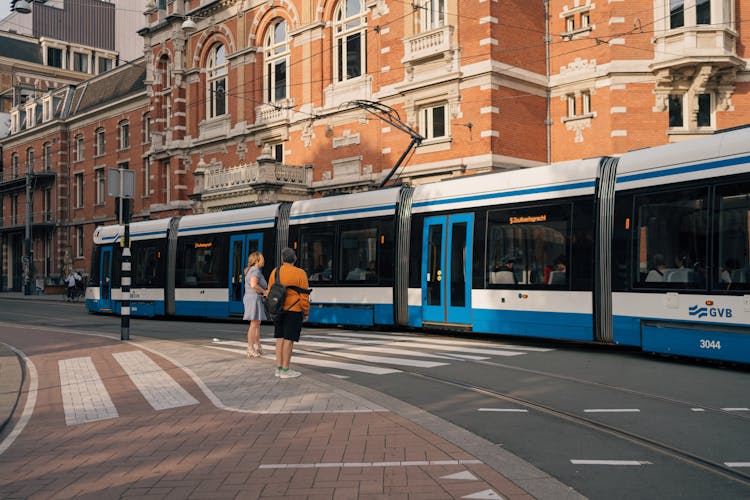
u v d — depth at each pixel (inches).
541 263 485.1
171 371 382.6
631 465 208.7
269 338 579.2
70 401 313.0
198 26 1414.9
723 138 389.7
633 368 390.3
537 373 376.5
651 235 418.9
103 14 2682.1
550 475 198.2
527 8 926.4
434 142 936.9
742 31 872.9
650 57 870.4
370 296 613.9
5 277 2278.5
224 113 1362.0
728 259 377.1
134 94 1656.0
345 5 1112.8
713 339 380.2
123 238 569.3
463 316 537.3
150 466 207.9
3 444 242.8
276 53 1250.6
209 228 800.9
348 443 229.1
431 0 954.1
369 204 626.2
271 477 193.5
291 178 1129.4
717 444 230.8
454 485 185.3
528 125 921.5
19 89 2290.8
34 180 2071.9
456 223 550.6
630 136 869.8
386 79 1013.2
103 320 860.6
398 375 376.2
